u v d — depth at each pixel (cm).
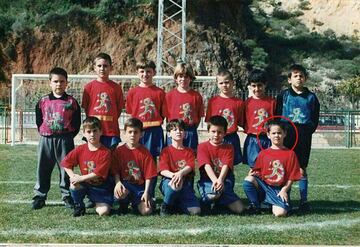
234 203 749
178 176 727
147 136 809
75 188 724
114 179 746
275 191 746
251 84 820
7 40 3875
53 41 3903
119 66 3878
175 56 3903
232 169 773
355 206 812
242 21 4538
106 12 3969
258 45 4653
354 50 5244
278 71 4684
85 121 741
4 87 3769
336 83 4619
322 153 1730
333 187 998
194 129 814
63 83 788
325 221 694
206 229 645
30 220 696
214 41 4166
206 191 758
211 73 3997
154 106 812
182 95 809
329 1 5934
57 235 613
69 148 784
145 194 730
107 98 806
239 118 821
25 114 2030
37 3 4059
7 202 826
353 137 2119
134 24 3984
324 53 5084
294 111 786
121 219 704
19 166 1280
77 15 3962
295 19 5756
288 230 639
